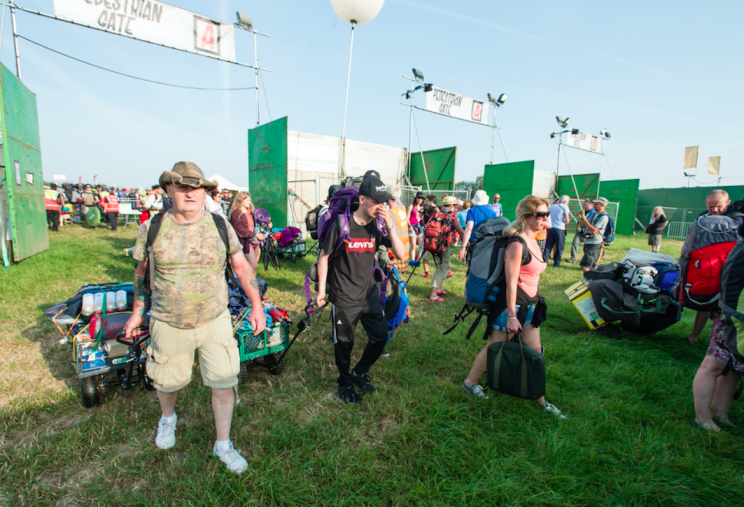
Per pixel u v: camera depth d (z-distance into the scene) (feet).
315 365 12.01
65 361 11.70
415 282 24.13
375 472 7.44
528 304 9.32
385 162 54.44
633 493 7.02
